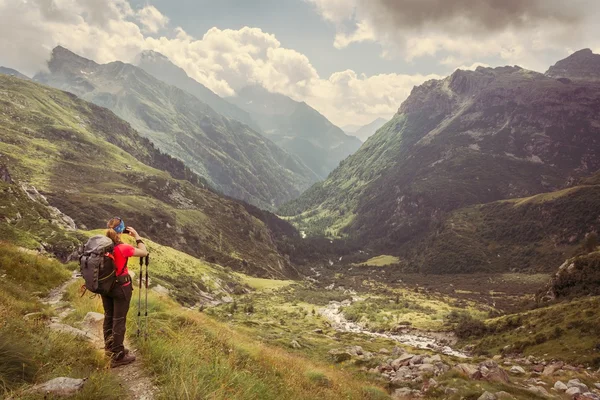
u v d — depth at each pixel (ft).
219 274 630.74
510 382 97.50
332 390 48.80
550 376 152.76
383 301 652.48
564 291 474.08
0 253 62.80
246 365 35.19
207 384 19.48
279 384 34.71
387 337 417.08
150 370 20.80
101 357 21.62
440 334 423.64
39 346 20.02
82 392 15.62
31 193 374.84
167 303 55.93
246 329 227.61
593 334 257.14
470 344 364.17
